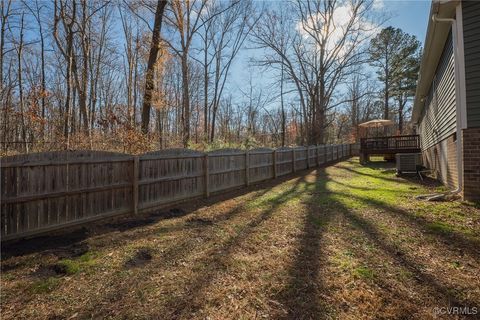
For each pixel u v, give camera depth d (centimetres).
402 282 270
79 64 1545
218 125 3400
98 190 440
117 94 2305
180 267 302
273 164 1063
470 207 510
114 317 215
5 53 1830
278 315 221
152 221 475
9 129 1722
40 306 228
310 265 307
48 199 375
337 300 241
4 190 330
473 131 546
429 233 400
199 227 446
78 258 317
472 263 309
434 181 884
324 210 546
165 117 2431
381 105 3603
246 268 301
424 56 790
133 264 309
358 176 1082
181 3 1393
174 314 221
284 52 2016
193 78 2614
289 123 3572
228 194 740
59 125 1267
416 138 1491
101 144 1034
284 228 439
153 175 544
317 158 1587
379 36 2972
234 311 226
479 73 540
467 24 554
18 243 342
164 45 1281
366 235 400
